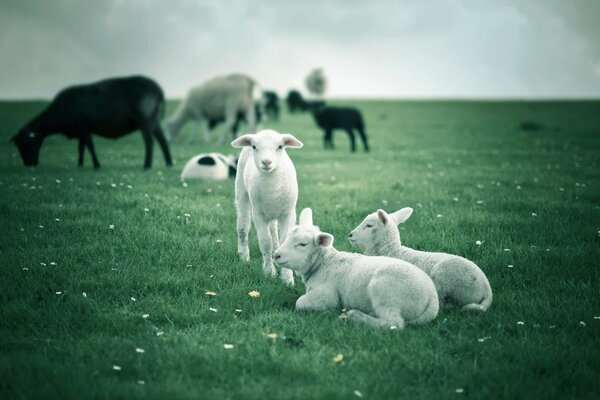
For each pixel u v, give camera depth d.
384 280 5.38
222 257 7.71
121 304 6.13
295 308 6.03
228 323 5.57
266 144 6.85
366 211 10.41
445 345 4.99
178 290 6.50
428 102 63.62
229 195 11.96
